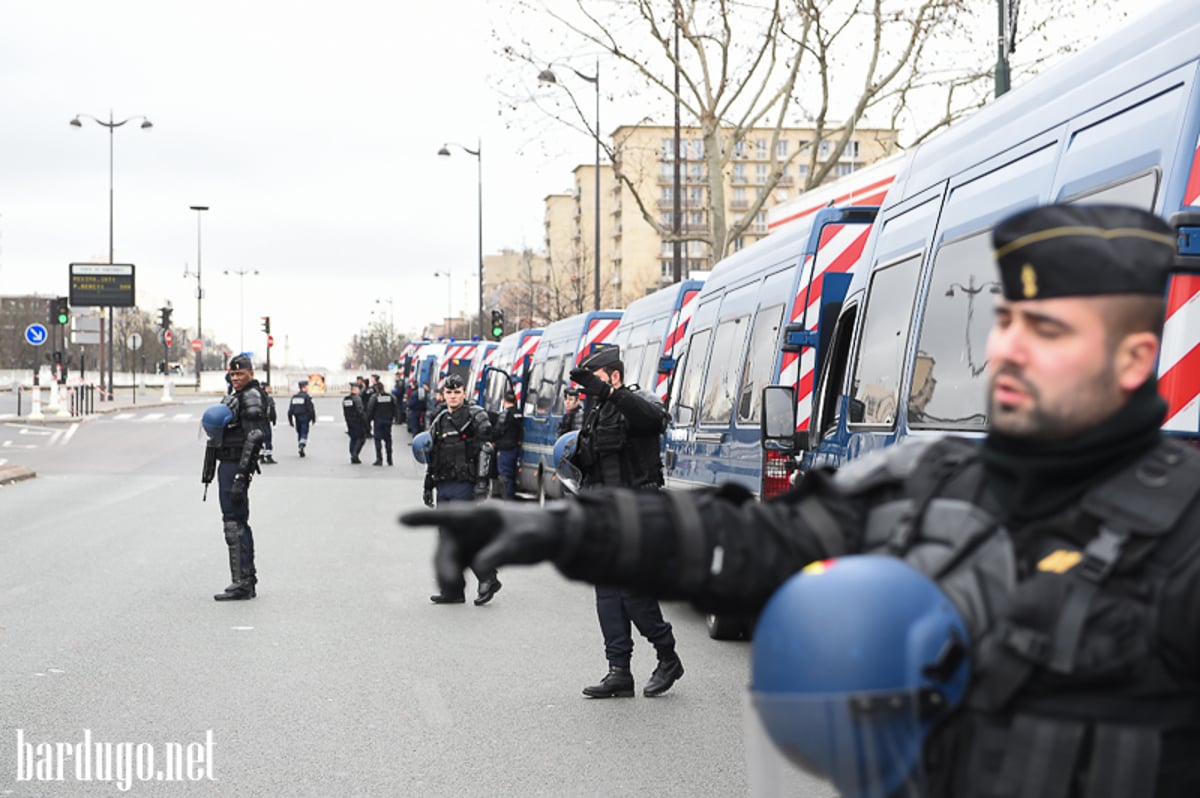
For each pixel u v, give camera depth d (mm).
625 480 7465
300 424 32219
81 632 9133
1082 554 1660
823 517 1923
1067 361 1680
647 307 15742
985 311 5215
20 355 115438
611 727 6652
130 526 16062
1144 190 4145
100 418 48562
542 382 20094
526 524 1738
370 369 135625
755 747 1718
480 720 6766
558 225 141875
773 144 27516
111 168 65500
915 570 1673
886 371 6488
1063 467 1688
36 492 20969
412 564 13055
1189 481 1646
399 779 5676
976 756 1656
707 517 1882
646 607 7340
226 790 5473
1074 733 1614
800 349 8453
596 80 30047
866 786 1586
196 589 11188
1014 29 16484
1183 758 1608
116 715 6770
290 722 6660
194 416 51344
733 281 10711
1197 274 3705
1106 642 1610
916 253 6312
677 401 11930
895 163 9898
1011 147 5375
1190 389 3709
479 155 57625
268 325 75562
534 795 5469
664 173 125812
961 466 1855
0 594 10797
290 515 18078
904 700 1574
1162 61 4258
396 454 33656
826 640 1587
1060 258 1678
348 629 9422
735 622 9305
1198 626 1579
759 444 8938
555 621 9914
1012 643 1640
